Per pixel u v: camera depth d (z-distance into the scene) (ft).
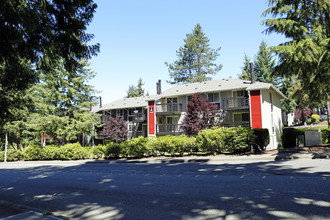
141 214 17.70
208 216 16.30
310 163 37.37
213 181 28.53
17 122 99.04
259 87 80.28
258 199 19.34
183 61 193.16
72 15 25.58
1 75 26.18
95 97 106.93
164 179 32.73
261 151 60.90
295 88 110.73
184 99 101.40
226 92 92.94
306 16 57.11
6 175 52.70
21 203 23.81
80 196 25.61
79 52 28.12
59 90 97.45
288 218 14.85
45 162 81.66
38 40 23.54
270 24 57.93
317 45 52.21
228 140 58.65
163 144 67.51
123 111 127.24
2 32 20.24
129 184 30.81
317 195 19.25
